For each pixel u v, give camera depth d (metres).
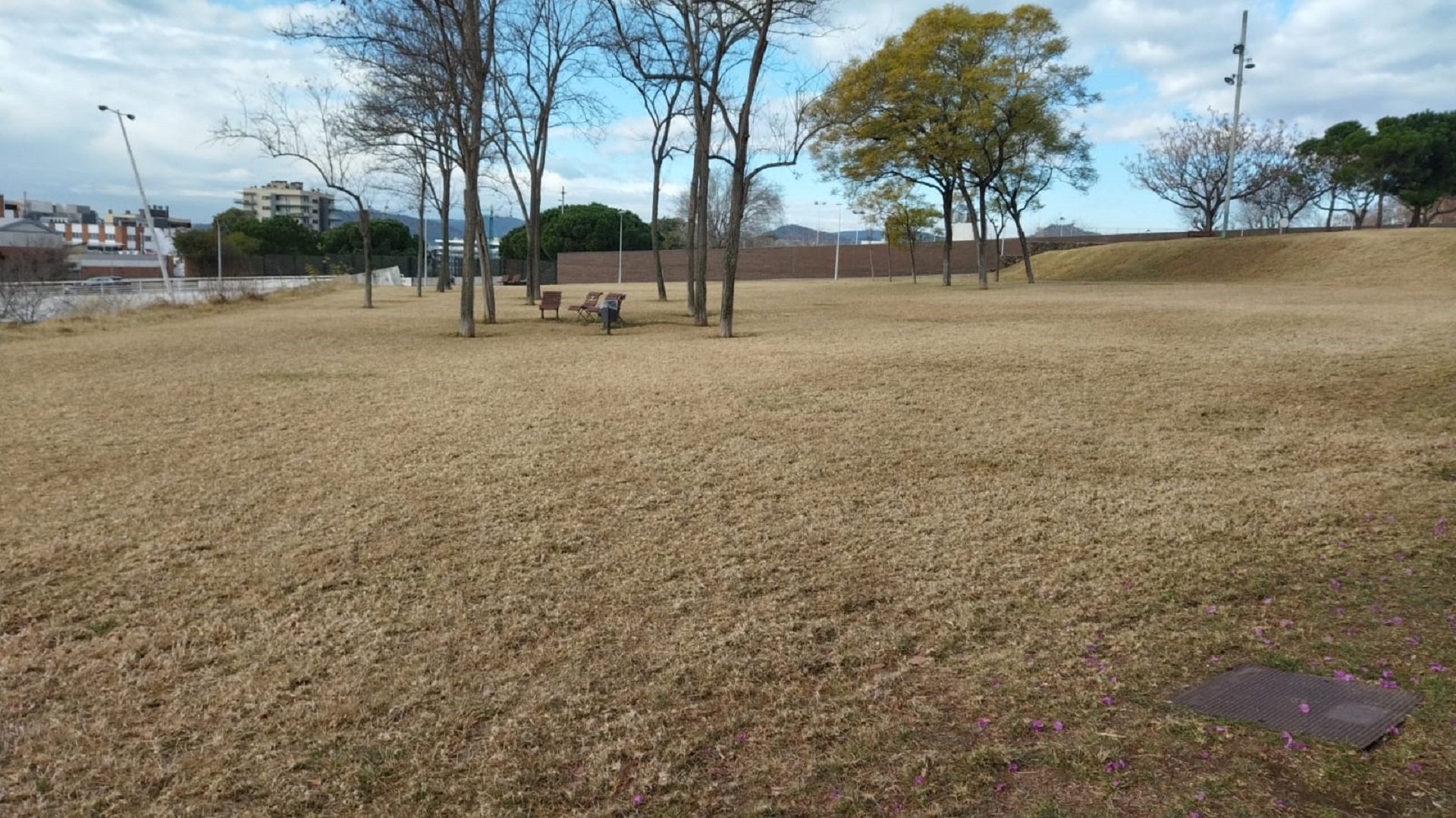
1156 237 60.50
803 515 6.04
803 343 15.54
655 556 5.35
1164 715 3.37
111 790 3.20
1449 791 2.78
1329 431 7.71
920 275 58.97
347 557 5.43
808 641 4.21
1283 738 3.13
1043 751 3.18
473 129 18.03
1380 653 3.75
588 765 3.26
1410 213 58.94
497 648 4.21
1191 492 6.22
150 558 5.48
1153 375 10.73
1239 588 4.55
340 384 11.99
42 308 27.59
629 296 33.72
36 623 4.60
